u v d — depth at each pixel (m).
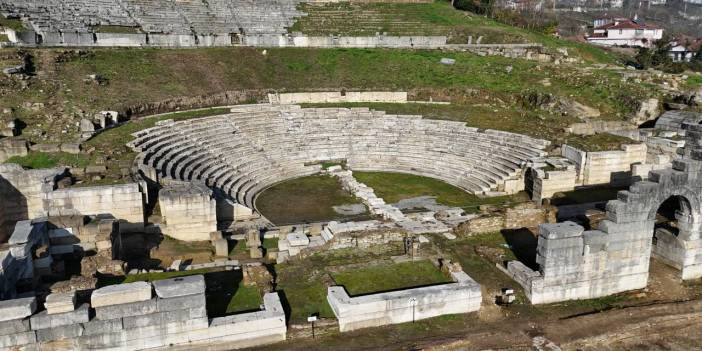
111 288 16.67
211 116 41.44
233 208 30.12
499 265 23.55
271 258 24.78
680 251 23.70
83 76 41.97
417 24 66.75
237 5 65.75
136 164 29.69
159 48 51.06
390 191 35.59
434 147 41.12
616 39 104.00
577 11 161.25
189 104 43.44
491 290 21.56
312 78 51.25
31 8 52.50
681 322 20.42
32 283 19.20
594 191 33.81
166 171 30.92
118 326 16.69
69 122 34.69
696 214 23.03
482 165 37.66
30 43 46.38
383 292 20.28
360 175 38.91
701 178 22.33
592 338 19.14
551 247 20.91
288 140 41.50
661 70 59.44
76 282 19.17
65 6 55.06
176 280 17.34
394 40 61.12
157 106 41.34
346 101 47.66
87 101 38.28
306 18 65.69
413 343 18.41
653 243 25.25
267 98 47.38
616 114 43.91
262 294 20.25
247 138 40.25
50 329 16.09
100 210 26.17
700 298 22.19
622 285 22.39
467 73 52.53
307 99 46.97
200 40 55.31
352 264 22.83
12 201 27.53
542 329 19.61
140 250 25.55
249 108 44.28
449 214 30.34
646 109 42.38
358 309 19.05
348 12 68.81
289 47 56.97
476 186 35.66
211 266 23.34
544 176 32.69
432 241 25.89
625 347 18.95
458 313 20.34
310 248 24.41
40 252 20.89
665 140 35.19
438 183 37.22
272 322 18.28
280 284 21.50
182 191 27.19
